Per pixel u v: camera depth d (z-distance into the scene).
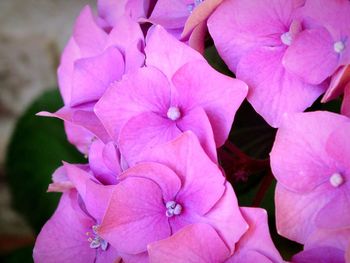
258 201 0.19
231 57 0.19
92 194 0.19
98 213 0.19
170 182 0.18
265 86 0.18
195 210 0.18
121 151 0.18
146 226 0.18
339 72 0.17
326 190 0.17
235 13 0.19
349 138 0.17
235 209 0.17
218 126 0.18
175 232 0.18
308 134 0.17
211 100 0.18
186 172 0.18
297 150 0.17
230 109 0.18
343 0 0.18
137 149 0.18
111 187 0.19
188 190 0.18
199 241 0.18
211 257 0.18
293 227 0.17
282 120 0.17
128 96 0.19
